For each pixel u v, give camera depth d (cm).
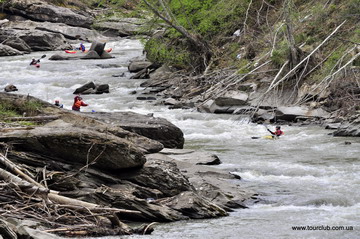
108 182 2312
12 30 11856
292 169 3148
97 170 2328
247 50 6788
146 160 2453
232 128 4825
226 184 2727
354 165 3247
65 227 1895
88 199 2133
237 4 7381
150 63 8006
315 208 2423
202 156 3281
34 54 10700
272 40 6419
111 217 1995
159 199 2311
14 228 1655
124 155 2338
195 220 2223
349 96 5038
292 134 4447
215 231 2033
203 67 7225
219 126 4912
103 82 7444
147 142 2916
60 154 2300
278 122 5056
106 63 9088
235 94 5641
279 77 5781
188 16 7450
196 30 7450
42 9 13475
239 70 5903
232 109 5484
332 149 3769
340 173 3058
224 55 7181
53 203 1992
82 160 2311
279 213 2330
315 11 6469
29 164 2250
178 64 7456
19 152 2261
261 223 2156
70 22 13550
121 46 11912
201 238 1936
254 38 7100
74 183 2202
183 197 2312
